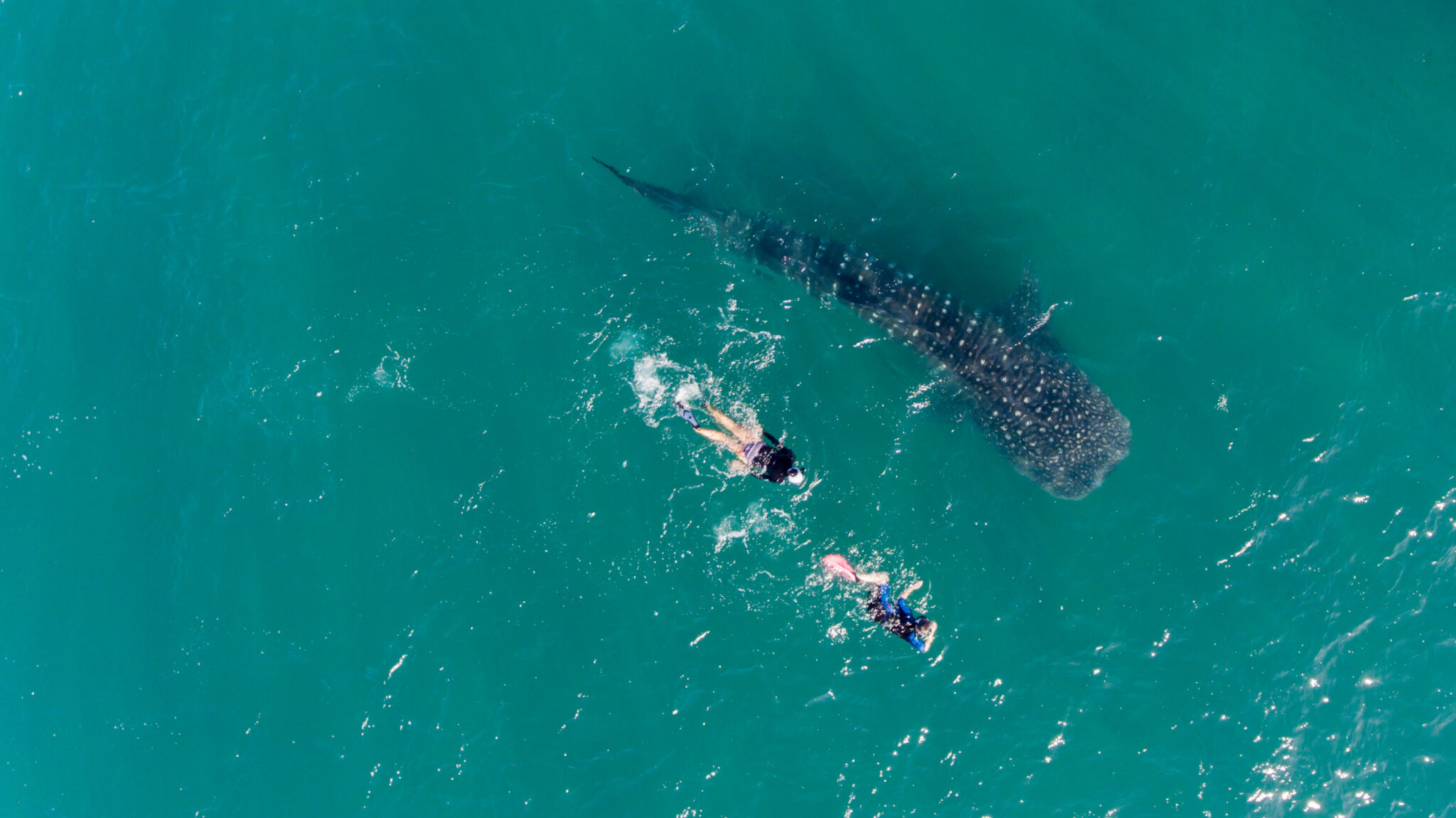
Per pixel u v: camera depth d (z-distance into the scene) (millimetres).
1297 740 17344
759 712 18078
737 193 21234
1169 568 18281
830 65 21234
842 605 18219
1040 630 18141
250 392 20969
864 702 17938
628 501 19188
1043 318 19562
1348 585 17922
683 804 17875
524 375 20156
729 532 18750
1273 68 20234
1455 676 17312
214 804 19344
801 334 19625
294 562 19984
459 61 22109
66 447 21719
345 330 20922
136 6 23453
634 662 18547
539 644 18844
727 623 18469
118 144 23000
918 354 19312
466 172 21578
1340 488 18328
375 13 22469
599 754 18234
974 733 17719
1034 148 20422
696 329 19875
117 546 21000
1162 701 17703
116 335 22078
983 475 18750
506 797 18250
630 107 21641
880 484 18859
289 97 22297
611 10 21938
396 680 19062
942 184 20547
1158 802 17312
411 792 18531
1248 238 19594
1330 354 18938
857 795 17609
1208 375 19109
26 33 24078
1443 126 19609
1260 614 17953
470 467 19859
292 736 19250
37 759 20453
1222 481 18547
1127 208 19969
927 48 21062
